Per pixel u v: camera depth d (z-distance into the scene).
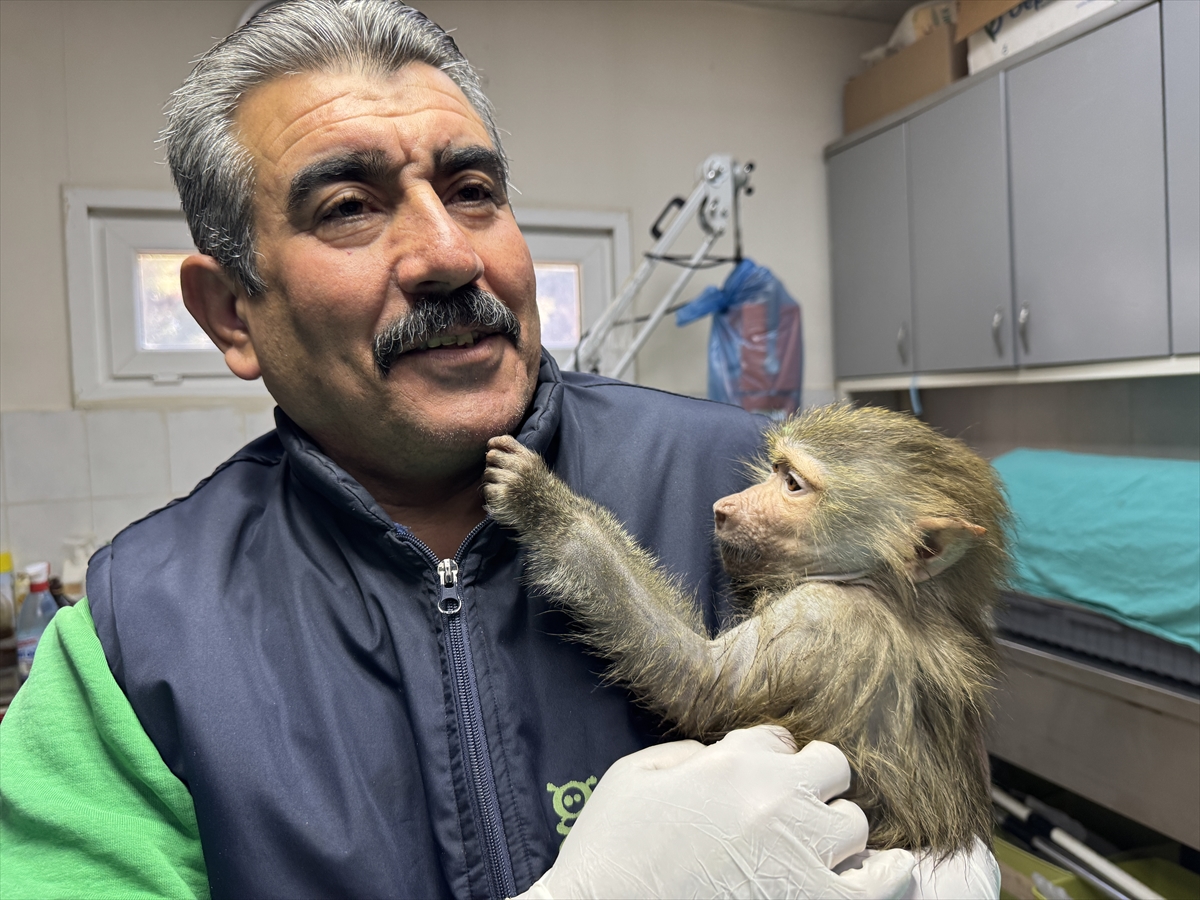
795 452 1.05
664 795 0.81
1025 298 2.52
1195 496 1.92
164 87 2.61
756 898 0.78
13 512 2.50
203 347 2.71
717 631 1.01
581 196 3.10
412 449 0.86
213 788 0.76
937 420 3.56
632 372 3.16
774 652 0.94
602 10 3.10
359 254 0.83
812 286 3.44
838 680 0.92
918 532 0.98
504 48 2.98
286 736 0.79
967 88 2.68
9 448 2.49
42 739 0.82
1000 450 3.25
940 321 2.86
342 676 0.83
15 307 2.49
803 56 3.38
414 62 0.88
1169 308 2.10
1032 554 2.23
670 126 3.20
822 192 3.45
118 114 2.57
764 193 3.35
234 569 0.90
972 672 0.98
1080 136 2.31
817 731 0.91
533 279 0.97
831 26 3.42
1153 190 2.12
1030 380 2.56
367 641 0.84
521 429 0.96
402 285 0.82
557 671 0.90
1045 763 2.19
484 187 0.91
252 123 0.86
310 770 0.78
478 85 1.00
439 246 0.81
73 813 0.77
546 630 0.91
